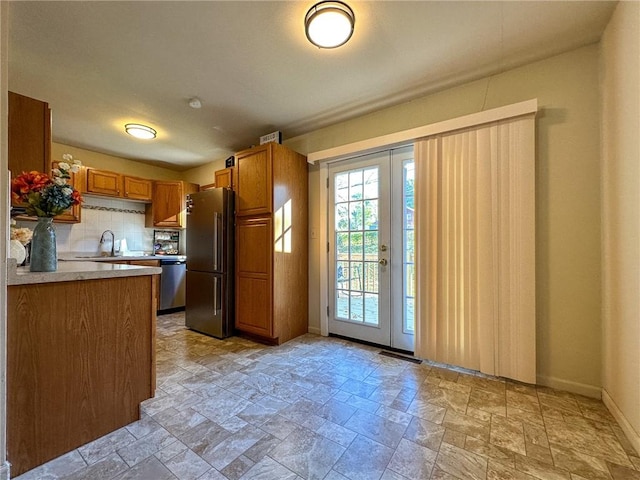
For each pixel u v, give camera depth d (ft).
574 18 5.64
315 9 5.37
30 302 4.39
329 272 10.85
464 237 7.61
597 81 6.30
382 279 9.60
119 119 10.25
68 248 13.42
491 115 7.07
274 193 9.85
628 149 5.03
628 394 5.01
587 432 5.11
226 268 10.86
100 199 14.51
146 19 5.64
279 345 9.80
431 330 8.11
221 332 10.54
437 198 8.02
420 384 6.93
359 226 10.14
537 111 6.87
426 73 7.45
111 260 13.34
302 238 11.05
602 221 6.17
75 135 11.80
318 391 6.62
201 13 5.50
